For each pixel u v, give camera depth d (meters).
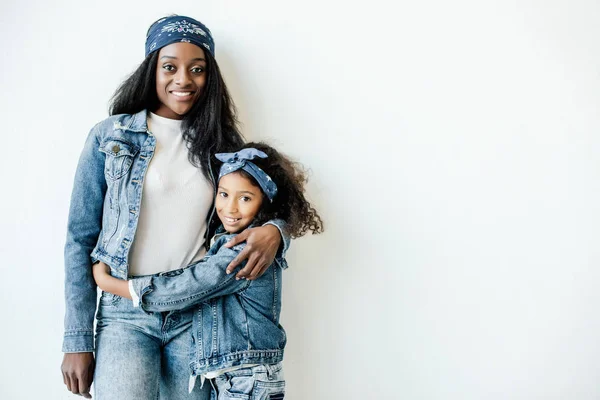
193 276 1.32
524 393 1.96
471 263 1.92
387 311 1.90
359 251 1.88
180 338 1.44
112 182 1.41
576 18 1.92
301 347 1.86
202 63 1.52
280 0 1.82
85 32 1.75
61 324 1.76
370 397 1.90
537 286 1.95
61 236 1.76
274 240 1.37
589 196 1.95
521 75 1.91
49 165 1.74
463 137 1.90
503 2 1.90
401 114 1.88
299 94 1.84
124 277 1.37
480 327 1.93
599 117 1.95
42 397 1.76
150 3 1.77
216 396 1.43
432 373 1.92
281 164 1.48
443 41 1.88
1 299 1.74
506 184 1.92
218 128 1.55
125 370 1.36
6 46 1.72
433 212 1.90
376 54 1.86
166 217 1.43
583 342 1.98
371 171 1.87
